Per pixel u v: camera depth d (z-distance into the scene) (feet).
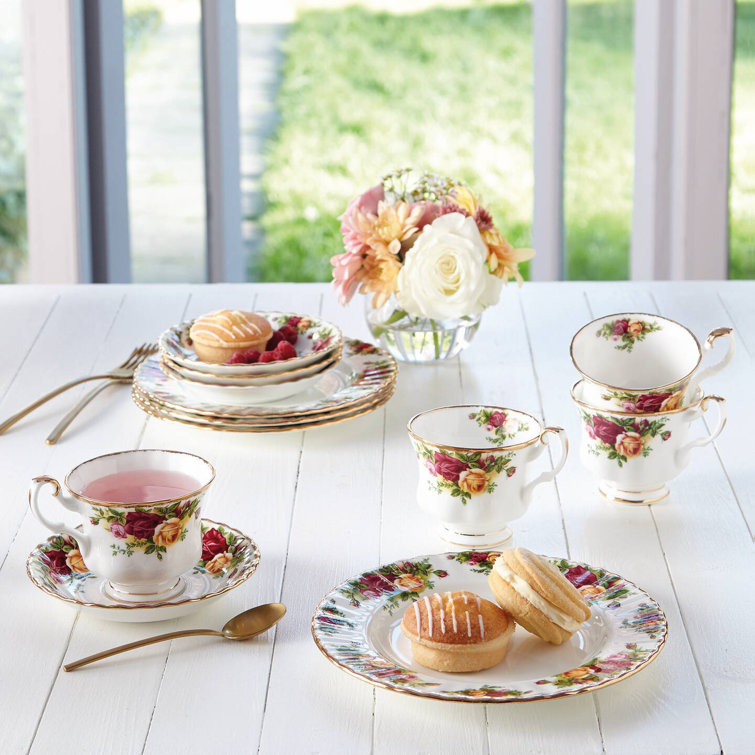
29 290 5.48
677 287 5.44
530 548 3.05
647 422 3.22
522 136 15.47
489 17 15.40
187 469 2.88
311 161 15.78
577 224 10.19
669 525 3.18
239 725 2.31
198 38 9.56
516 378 4.32
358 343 4.49
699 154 8.98
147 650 2.57
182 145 9.78
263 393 3.85
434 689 2.28
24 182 8.98
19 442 3.78
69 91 8.46
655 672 2.47
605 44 9.80
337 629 2.54
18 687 2.44
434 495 3.05
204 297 5.38
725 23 8.66
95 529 2.67
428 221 4.31
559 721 2.31
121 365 4.42
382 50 15.56
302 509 3.29
